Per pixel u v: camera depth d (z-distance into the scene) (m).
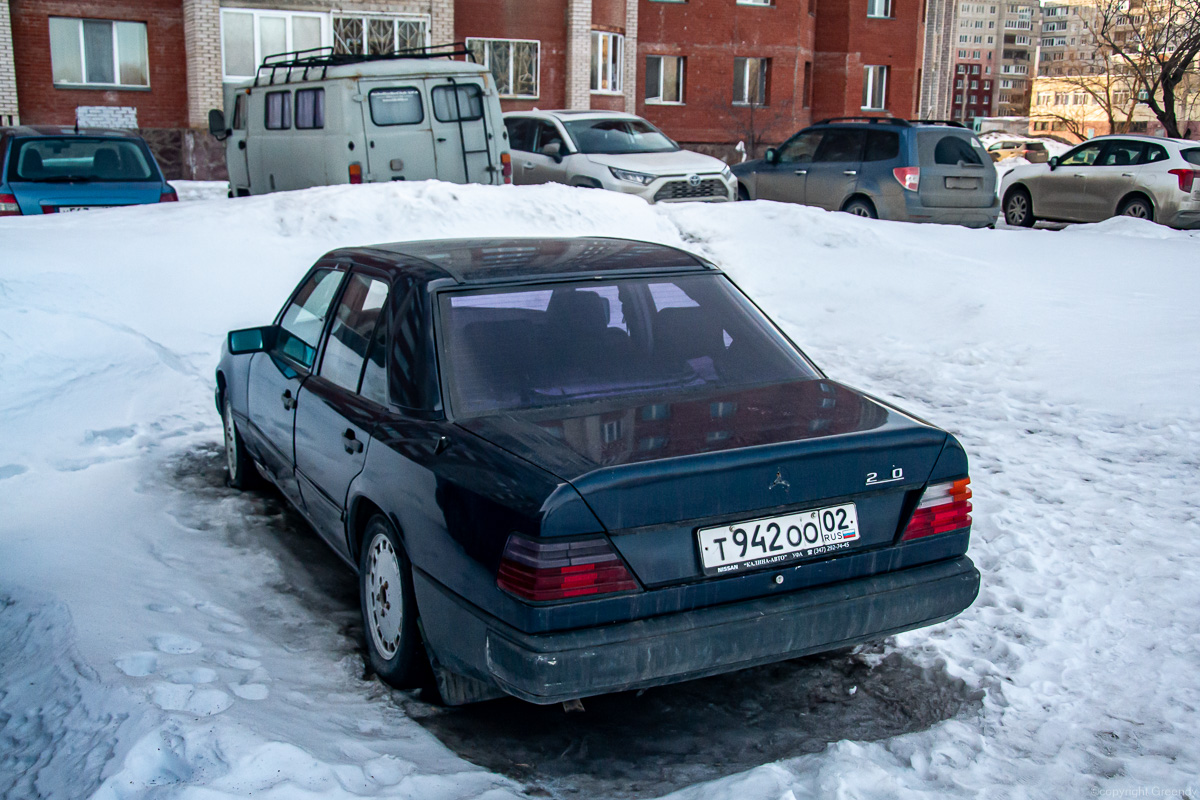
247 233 10.65
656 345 3.76
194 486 5.67
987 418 6.89
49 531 4.83
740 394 3.59
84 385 6.89
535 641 2.80
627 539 2.88
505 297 3.72
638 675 2.87
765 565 3.03
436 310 3.61
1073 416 6.80
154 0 25.36
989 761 3.12
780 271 11.21
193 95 25.34
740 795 2.84
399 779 2.90
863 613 3.14
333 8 25.78
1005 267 11.22
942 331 9.17
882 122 15.61
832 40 35.16
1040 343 8.50
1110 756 3.14
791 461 3.04
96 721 3.07
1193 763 3.10
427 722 3.39
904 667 3.77
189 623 3.90
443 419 3.37
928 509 3.28
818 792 2.86
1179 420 6.54
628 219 12.11
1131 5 31.39
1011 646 3.85
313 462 4.18
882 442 3.19
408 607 3.37
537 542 2.79
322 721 3.24
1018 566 4.55
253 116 15.52
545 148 15.37
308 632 4.00
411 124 13.91
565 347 3.63
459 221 11.38
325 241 10.70
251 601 4.25
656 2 31.98
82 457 5.95
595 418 3.31
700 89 32.94
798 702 3.58
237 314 9.01
